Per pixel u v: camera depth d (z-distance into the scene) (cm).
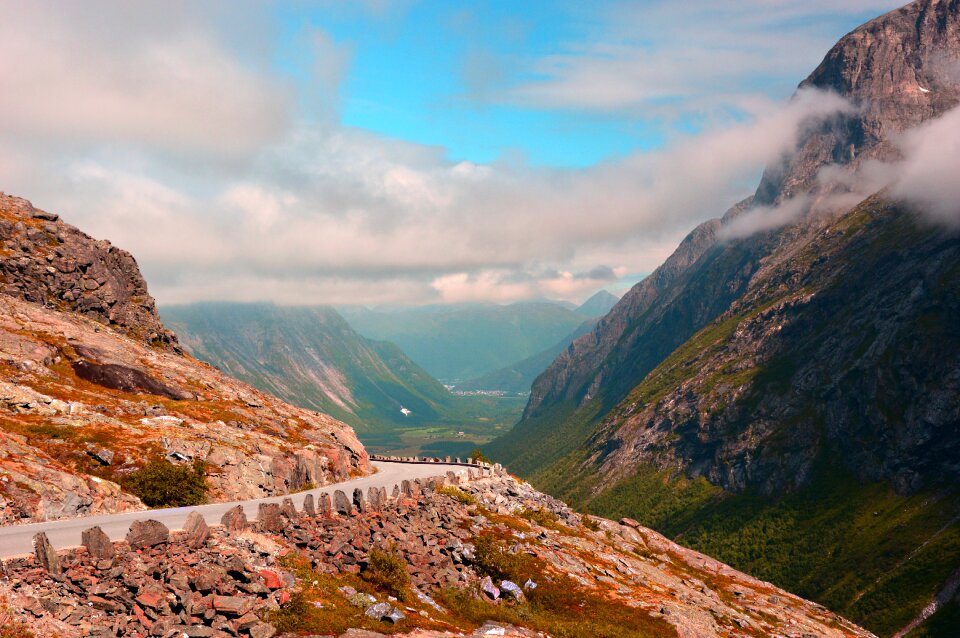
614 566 6675
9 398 5581
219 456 5731
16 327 7719
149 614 2561
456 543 4956
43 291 9288
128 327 10375
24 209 10544
